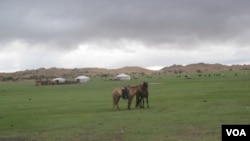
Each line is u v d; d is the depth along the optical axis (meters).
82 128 26.16
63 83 165.50
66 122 29.81
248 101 40.34
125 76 190.62
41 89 111.31
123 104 45.78
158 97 54.50
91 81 182.38
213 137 20.72
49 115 36.16
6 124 30.28
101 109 40.03
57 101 55.84
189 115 30.47
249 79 112.75
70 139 22.31
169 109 36.19
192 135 21.64
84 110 39.81
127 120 29.06
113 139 21.64
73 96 67.62
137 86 38.66
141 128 24.78
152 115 31.56
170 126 25.16
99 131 24.50
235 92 56.66
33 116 35.81
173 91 68.75
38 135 24.25
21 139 23.17
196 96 52.78
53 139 22.55
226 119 27.19
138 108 38.50
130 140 21.08
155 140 20.73
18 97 71.50
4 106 49.62
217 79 127.19
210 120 27.05
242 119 26.92
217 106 36.47
